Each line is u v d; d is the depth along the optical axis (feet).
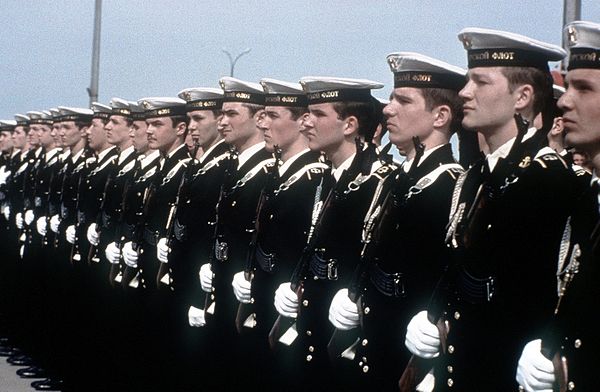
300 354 17.17
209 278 21.21
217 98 23.59
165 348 23.91
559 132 15.98
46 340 32.60
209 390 21.62
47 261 33.58
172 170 25.00
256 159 21.12
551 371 11.24
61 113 34.68
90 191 30.17
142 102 26.68
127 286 25.81
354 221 16.03
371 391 14.84
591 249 10.96
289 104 19.21
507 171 12.35
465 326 12.69
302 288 16.88
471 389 12.66
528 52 13.12
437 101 15.01
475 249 12.53
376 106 17.69
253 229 19.98
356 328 15.28
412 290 14.25
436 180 14.35
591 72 11.44
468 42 13.42
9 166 43.45
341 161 17.58
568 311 11.04
